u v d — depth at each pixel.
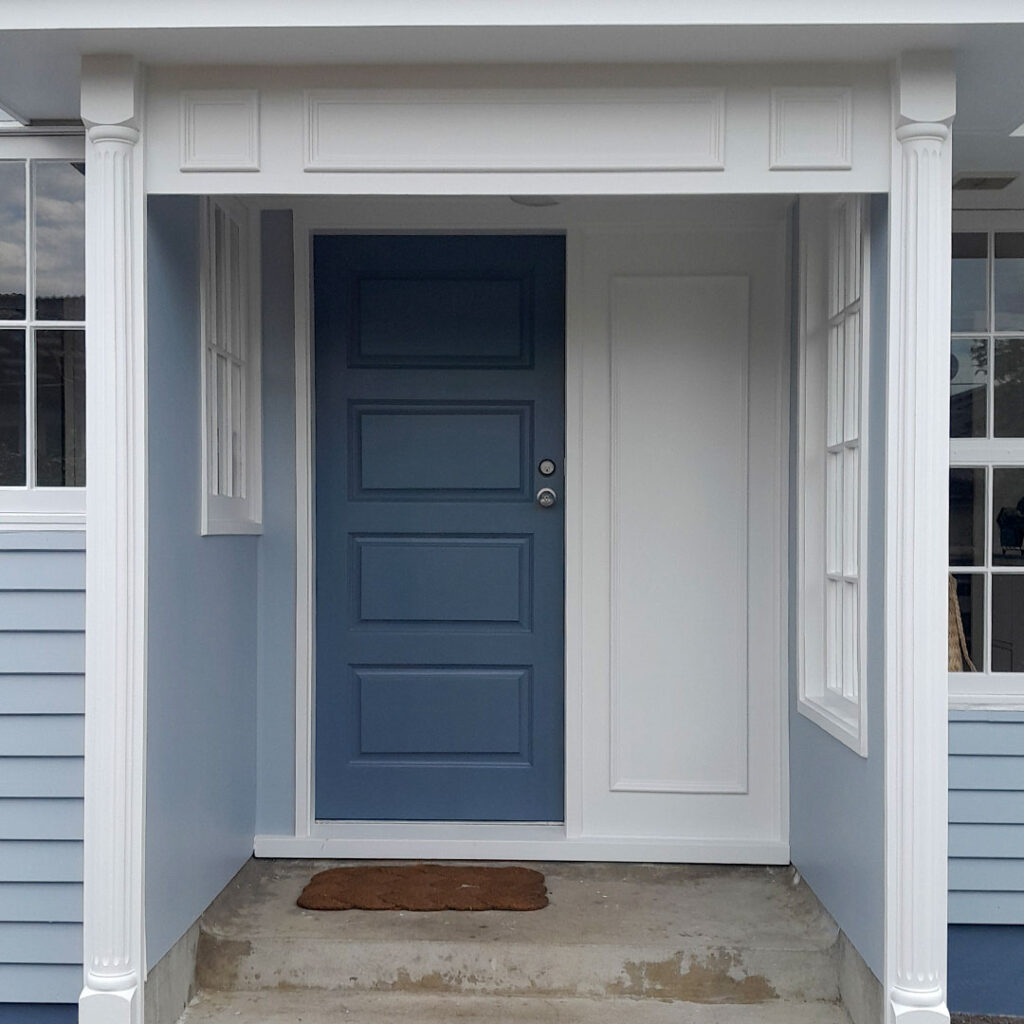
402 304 3.88
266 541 3.79
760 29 2.43
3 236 3.15
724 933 3.15
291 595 3.78
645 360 3.79
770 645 3.77
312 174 2.66
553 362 3.88
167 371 2.88
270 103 2.65
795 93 2.63
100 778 2.61
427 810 3.90
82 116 2.60
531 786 3.90
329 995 3.07
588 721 3.80
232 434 3.54
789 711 3.71
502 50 2.55
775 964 3.06
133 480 2.65
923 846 2.57
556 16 2.41
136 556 2.65
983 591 3.44
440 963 3.07
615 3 2.40
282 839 3.75
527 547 3.90
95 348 2.62
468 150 2.64
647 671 3.79
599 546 3.80
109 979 2.60
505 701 3.90
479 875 3.58
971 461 3.45
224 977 3.11
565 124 2.63
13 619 3.05
